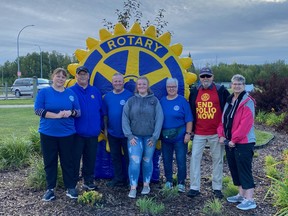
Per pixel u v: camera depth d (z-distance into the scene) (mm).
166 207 5156
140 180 6098
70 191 5363
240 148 4949
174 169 7145
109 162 6332
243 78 4977
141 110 5352
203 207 5172
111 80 6273
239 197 5297
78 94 5371
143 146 5504
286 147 9562
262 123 13906
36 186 5848
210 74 5262
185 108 5496
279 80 15203
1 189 5887
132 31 6383
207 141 5570
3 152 7355
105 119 5812
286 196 5031
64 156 5250
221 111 5328
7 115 15664
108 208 5078
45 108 5047
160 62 6336
